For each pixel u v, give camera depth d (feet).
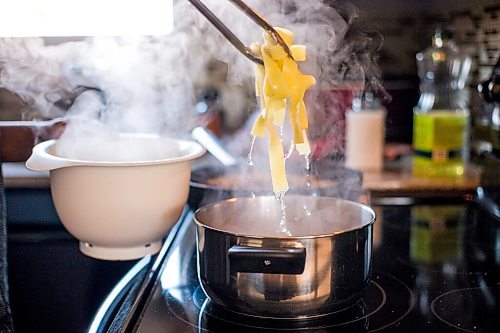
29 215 4.07
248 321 2.70
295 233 3.30
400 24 5.81
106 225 3.21
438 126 5.05
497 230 4.00
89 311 3.02
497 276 3.20
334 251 2.62
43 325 2.94
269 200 3.27
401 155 5.77
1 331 2.71
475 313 2.77
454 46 5.42
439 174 5.08
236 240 2.60
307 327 2.64
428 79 5.47
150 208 3.20
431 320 2.70
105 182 3.10
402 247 3.67
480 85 4.08
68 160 3.06
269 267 2.54
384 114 5.72
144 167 3.11
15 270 3.38
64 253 3.60
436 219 4.25
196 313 2.78
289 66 2.60
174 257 3.45
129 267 3.38
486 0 4.81
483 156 4.52
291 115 2.63
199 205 4.20
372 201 4.69
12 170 4.43
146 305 2.85
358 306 2.84
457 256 3.51
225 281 2.65
